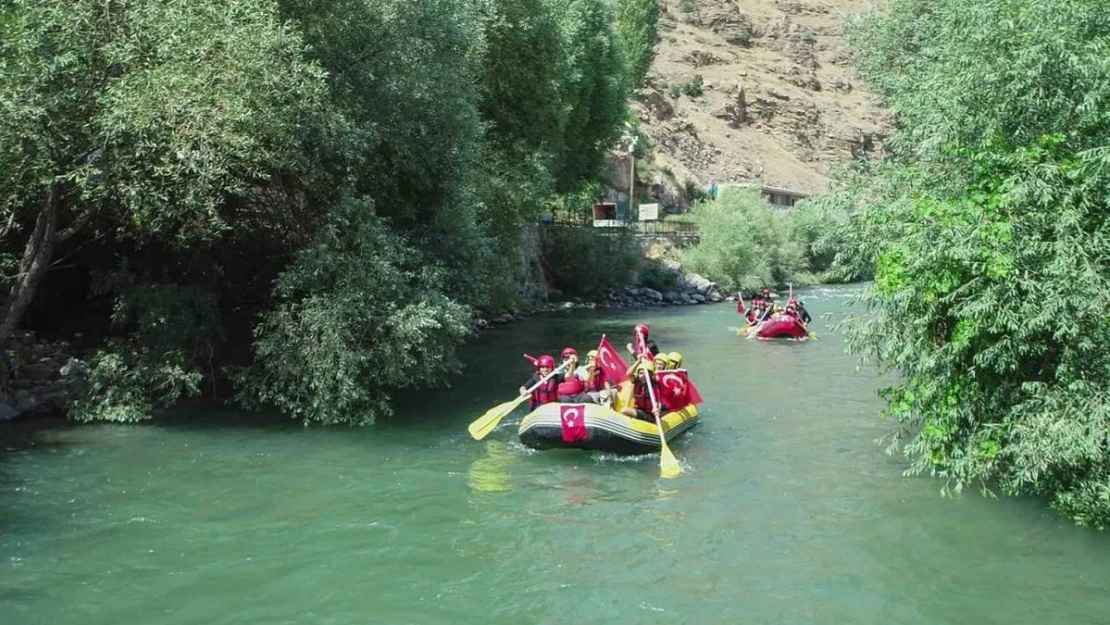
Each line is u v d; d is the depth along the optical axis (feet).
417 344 43.14
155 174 36.60
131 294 43.68
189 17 36.73
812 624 21.61
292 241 48.34
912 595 23.18
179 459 36.01
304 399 44.14
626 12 210.38
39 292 50.65
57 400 43.60
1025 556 25.50
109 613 21.99
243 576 24.38
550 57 86.74
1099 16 27.89
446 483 33.35
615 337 78.54
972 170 30.14
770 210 158.20
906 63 50.01
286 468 35.01
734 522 28.91
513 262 91.91
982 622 21.63
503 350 69.26
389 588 23.70
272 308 50.57
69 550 26.05
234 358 49.42
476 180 60.75
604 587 23.82
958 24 32.65
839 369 61.16
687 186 212.43
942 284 27.50
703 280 131.44
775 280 151.94
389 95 47.70
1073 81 27.99
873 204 32.55
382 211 50.67
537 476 34.45
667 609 22.49
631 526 28.58
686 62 317.63
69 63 35.73
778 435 41.24
